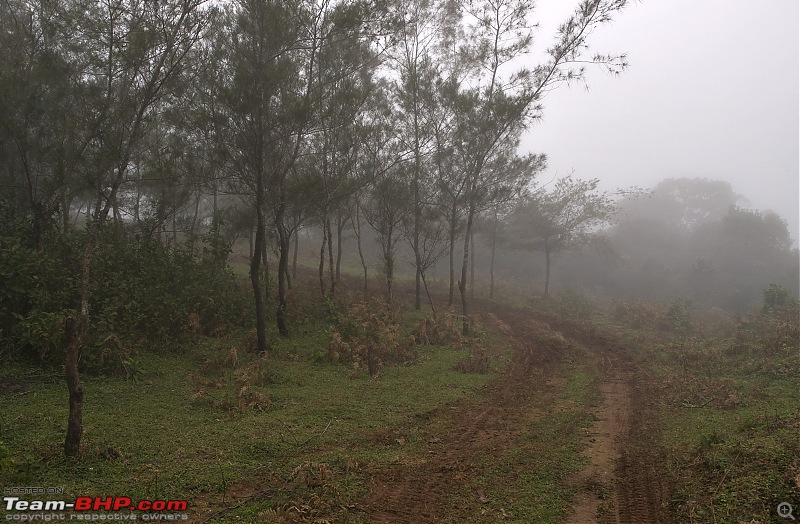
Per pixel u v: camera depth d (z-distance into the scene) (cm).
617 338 1952
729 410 988
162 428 852
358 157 1816
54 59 1199
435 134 1914
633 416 1029
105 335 1145
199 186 1552
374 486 689
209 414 941
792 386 1095
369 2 1393
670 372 1373
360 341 1515
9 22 1340
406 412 1022
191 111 1312
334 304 1850
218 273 1648
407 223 2167
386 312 1881
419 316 2114
